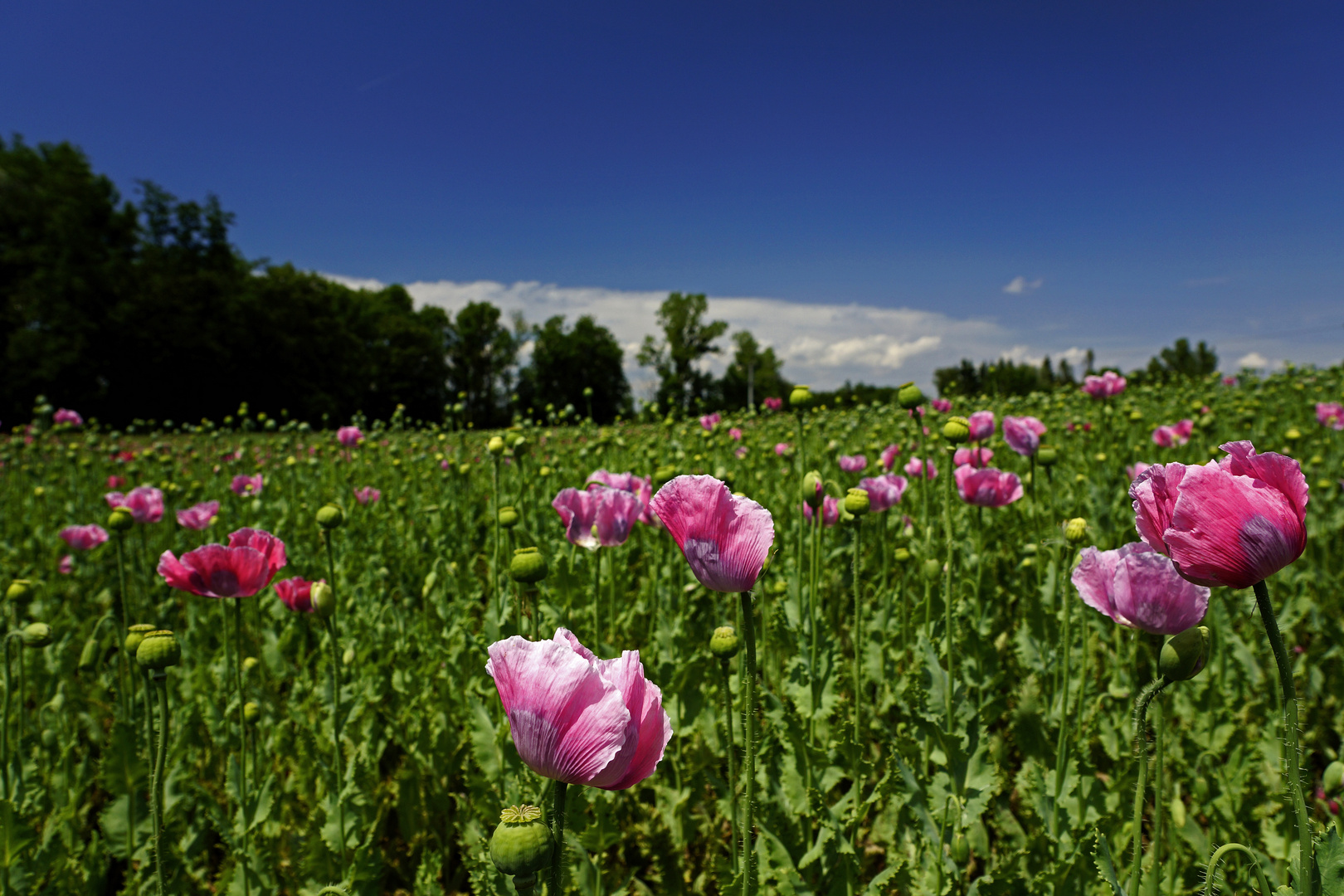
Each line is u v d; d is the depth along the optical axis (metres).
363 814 2.66
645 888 2.74
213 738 3.41
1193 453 6.64
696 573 1.70
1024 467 7.26
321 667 3.74
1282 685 1.30
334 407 59.00
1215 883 1.89
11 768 3.01
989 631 3.47
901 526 5.04
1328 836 1.37
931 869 2.27
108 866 2.87
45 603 5.39
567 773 1.18
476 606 4.49
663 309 81.38
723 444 7.32
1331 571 4.79
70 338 45.56
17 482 10.31
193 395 52.19
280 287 58.88
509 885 2.23
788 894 2.25
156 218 58.50
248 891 2.54
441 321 80.06
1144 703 1.59
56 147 51.38
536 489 6.39
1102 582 2.16
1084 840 2.17
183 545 7.14
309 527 7.18
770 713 2.69
